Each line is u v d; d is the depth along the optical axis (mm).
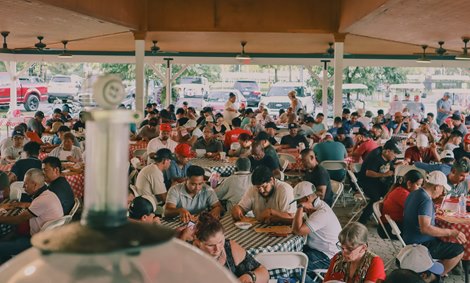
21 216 5715
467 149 9336
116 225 819
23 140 9891
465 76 27234
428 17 9859
